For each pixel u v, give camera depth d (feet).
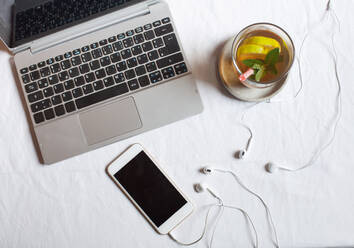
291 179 1.95
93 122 1.99
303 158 1.96
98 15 1.99
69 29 2.01
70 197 2.05
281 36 1.64
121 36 1.99
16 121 2.11
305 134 1.97
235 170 1.98
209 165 1.99
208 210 1.98
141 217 2.02
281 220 1.94
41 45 2.03
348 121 1.96
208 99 2.00
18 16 2.04
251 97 1.81
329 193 1.94
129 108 1.97
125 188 2.01
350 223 1.91
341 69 1.99
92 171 2.05
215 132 2.00
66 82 2.00
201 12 2.06
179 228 1.99
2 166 2.09
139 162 2.01
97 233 2.03
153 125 1.96
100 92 1.98
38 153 2.09
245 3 2.05
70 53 2.01
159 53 1.96
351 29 2.00
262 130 1.98
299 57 2.00
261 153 1.98
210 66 2.01
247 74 1.54
